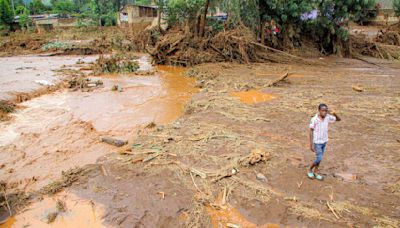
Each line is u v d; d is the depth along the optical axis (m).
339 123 9.23
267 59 22.44
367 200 5.42
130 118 10.94
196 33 23.30
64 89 15.23
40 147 8.56
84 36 41.91
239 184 6.04
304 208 5.26
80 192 6.03
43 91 14.55
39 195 6.07
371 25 46.41
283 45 25.34
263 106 11.17
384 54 24.44
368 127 8.88
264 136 8.34
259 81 15.66
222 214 5.25
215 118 9.91
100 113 11.52
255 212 5.24
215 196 5.71
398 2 38.12
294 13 23.50
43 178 6.89
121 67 20.25
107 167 6.89
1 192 6.14
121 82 16.92
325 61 22.67
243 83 15.02
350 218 4.97
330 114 5.88
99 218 5.28
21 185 6.61
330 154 7.16
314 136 5.88
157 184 6.14
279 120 9.64
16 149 8.44
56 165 7.50
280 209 5.27
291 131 8.68
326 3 23.67
